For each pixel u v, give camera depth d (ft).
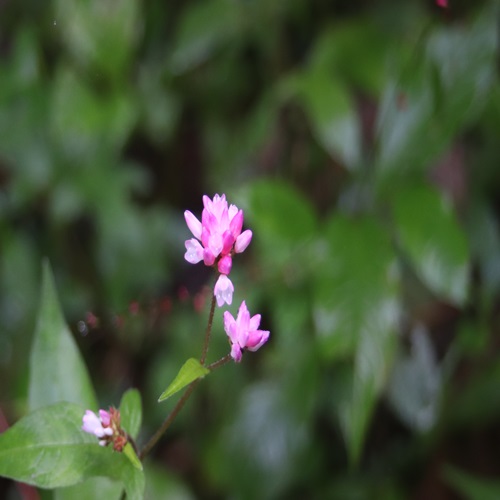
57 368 1.65
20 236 2.25
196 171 2.47
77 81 2.21
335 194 2.25
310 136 2.26
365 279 1.84
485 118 2.07
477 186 2.19
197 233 1.59
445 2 1.88
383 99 1.93
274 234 1.88
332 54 2.11
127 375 2.20
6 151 2.19
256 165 2.31
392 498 1.98
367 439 2.09
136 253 2.20
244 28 2.31
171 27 2.40
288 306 1.92
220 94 2.41
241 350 1.56
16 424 1.58
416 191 1.89
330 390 1.93
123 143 2.21
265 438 1.93
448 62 1.90
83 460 1.58
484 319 2.03
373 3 2.27
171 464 2.04
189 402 2.04
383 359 1.82
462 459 2.04
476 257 2.10
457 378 2.02
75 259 2.29
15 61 2.27
